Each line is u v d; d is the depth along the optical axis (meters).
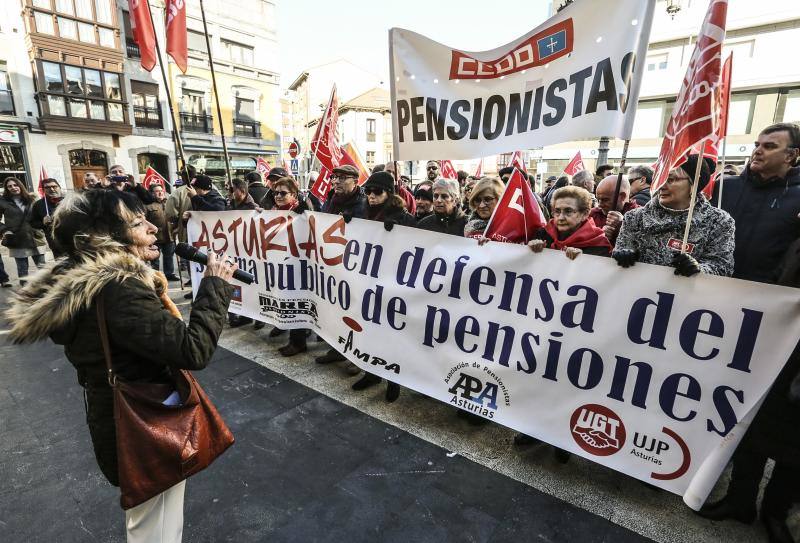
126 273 1.25
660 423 2.00
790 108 16.94
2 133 15.51
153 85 19.20
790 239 2.46
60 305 1.18
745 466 1.93
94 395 1.32
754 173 2.63
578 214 2.37
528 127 2.53
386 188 3.34
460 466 2.37
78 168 17.52
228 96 22.06
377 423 2.79
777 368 1.73
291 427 2.72
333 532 1.92
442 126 2.84
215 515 2.01
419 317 2.77
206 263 1.50
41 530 1.91
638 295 2.01
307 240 3.58
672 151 2.01
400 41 2.91
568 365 2.22
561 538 1.90
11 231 6.12
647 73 19.52
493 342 2.47
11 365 3.56
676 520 2.01
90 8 16.95
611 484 2.25
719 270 2.03
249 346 4.06
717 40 1.78
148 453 1.26
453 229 3.30
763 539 1.91
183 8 4.84
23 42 15.75
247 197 4.77
